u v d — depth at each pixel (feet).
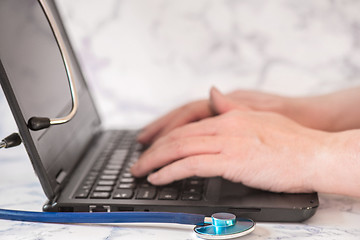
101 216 2.39
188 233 2.32
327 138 2.65
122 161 3.06
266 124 2.82
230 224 2.27
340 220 2.44
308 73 4.37
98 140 3.50
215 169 2.60
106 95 4.42
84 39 4.37
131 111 4.32
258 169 2.56
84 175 2.83
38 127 2.46
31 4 2.99
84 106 3.42
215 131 2.84
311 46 4.35
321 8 4.31
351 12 4.29
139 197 2.55
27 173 3.17
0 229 2.39
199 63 4.39
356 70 4.34
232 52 4.38
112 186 2.67
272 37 4.36
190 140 2.75
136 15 4.33
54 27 2.76
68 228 2.39
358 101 3.64
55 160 2.67
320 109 3.62
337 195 2.74
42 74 2.86
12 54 2.56
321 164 2.52
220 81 4.39
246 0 4.33
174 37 4.36
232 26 4.36
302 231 2.32
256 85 4.37
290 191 2.55
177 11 4.33
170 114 3.49
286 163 2.55
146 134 3.41
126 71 4.39
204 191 2.60
